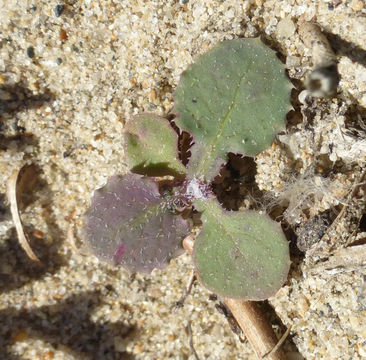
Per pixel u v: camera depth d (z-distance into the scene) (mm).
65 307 120
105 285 120
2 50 118
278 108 104
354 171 106
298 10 107
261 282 103
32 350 118
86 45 117
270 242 103
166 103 115
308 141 107
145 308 119
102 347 119
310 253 106
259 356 107
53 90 119
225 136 106
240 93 105
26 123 120
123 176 108
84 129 118
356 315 103
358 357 103
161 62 114
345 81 105
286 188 109
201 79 105
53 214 121
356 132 104
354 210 105
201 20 110
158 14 112
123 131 108
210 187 108
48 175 121
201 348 117
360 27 103
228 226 105
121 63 116
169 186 110
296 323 109
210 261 105
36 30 117
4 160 120
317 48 104
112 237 106
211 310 117
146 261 107
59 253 121
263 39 109
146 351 119
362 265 103
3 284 120
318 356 107
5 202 120
